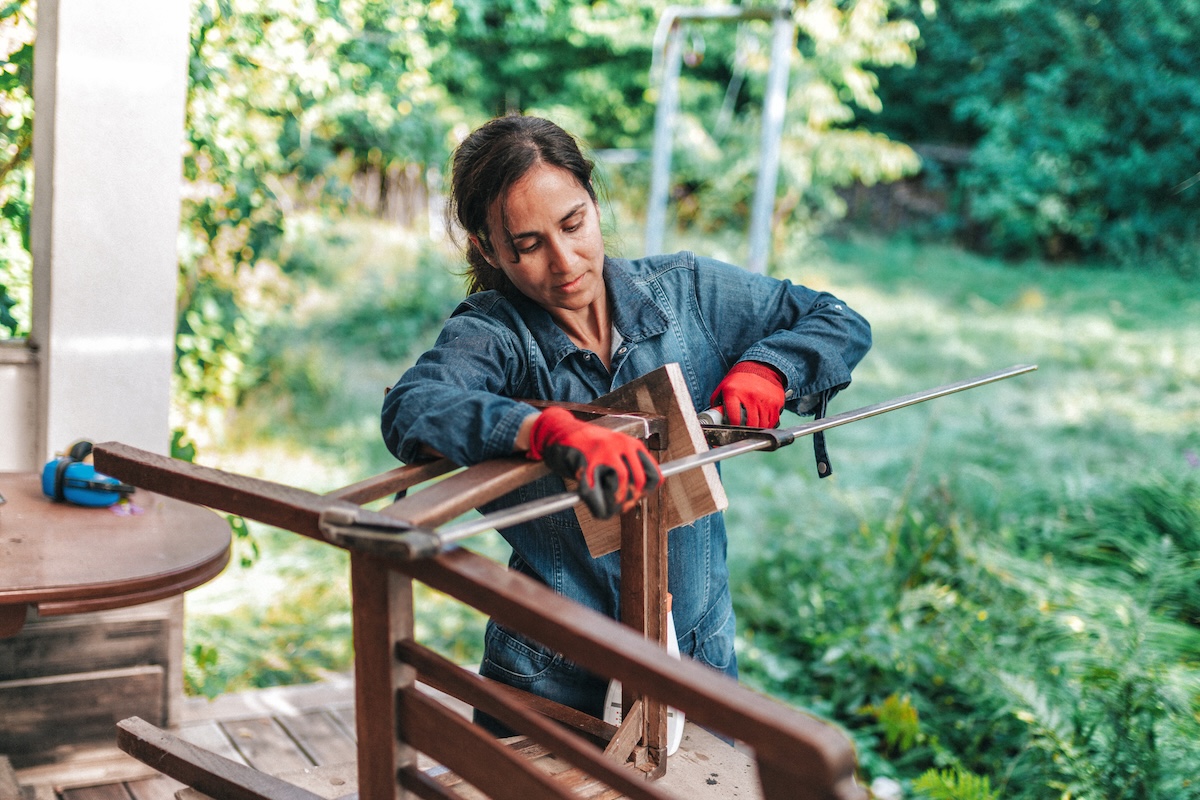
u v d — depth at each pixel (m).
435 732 1.10
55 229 2.42
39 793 2.32
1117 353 9.11
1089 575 4.09
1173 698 2.90
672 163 12.66
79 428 2.51
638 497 1.16
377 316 8.36
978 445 6.27
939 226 14.64
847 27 12.32
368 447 6.29
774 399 1.54
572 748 1.02
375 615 1.12
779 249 12.55
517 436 1.23
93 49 2.39
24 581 1.68
